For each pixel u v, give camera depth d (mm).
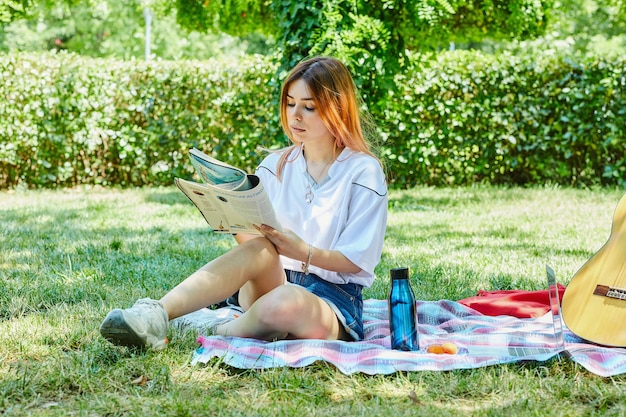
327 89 2961
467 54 9648
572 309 3025
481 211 7531
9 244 5547
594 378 2623
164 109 9883
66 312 3506
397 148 9664
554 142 9617
